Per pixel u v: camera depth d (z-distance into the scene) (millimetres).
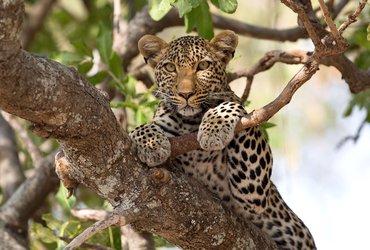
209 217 9523
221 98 10938
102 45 12484
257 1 18281
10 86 7613
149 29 14406
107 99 8578
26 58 7668
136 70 13578
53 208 15336
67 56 12508
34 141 15234
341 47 8820
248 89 11812
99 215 11883
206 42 11086
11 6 7133
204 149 9727
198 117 10789
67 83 8078
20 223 13391
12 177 14477
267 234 11172
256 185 10508
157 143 9398
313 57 8812
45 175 13242
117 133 8703
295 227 11258
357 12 8766
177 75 10758
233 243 9867
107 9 17250
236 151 10391
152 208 9133
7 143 14828
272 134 16938
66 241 11727
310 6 10414
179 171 9523
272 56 11633
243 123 9336
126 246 12891
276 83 17219
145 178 9039
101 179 8906
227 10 10047
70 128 8281
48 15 17359
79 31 17891
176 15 14469
